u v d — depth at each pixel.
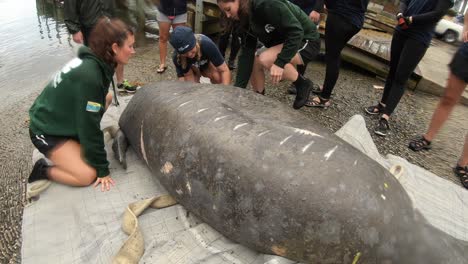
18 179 2.71
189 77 3.41
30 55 5.63
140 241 1.94
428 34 3.24
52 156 2.32
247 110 2.12
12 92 4.36
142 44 6.19
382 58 5.21
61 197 2.31
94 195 2.32
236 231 1.86
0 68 5.09
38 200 2.30
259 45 4.21
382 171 1.79
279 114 2.09
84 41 3.73
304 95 3.35
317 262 1.71
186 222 2.12
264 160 1.76
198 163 1.95
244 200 1.77
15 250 2.15
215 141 1.92
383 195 1.67
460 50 2.94
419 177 2.73
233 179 1.81
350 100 4.51
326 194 1.63
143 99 2.54
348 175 1.67
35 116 2.32
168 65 5.18
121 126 2.72
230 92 2.34
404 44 3.42
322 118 3.94
